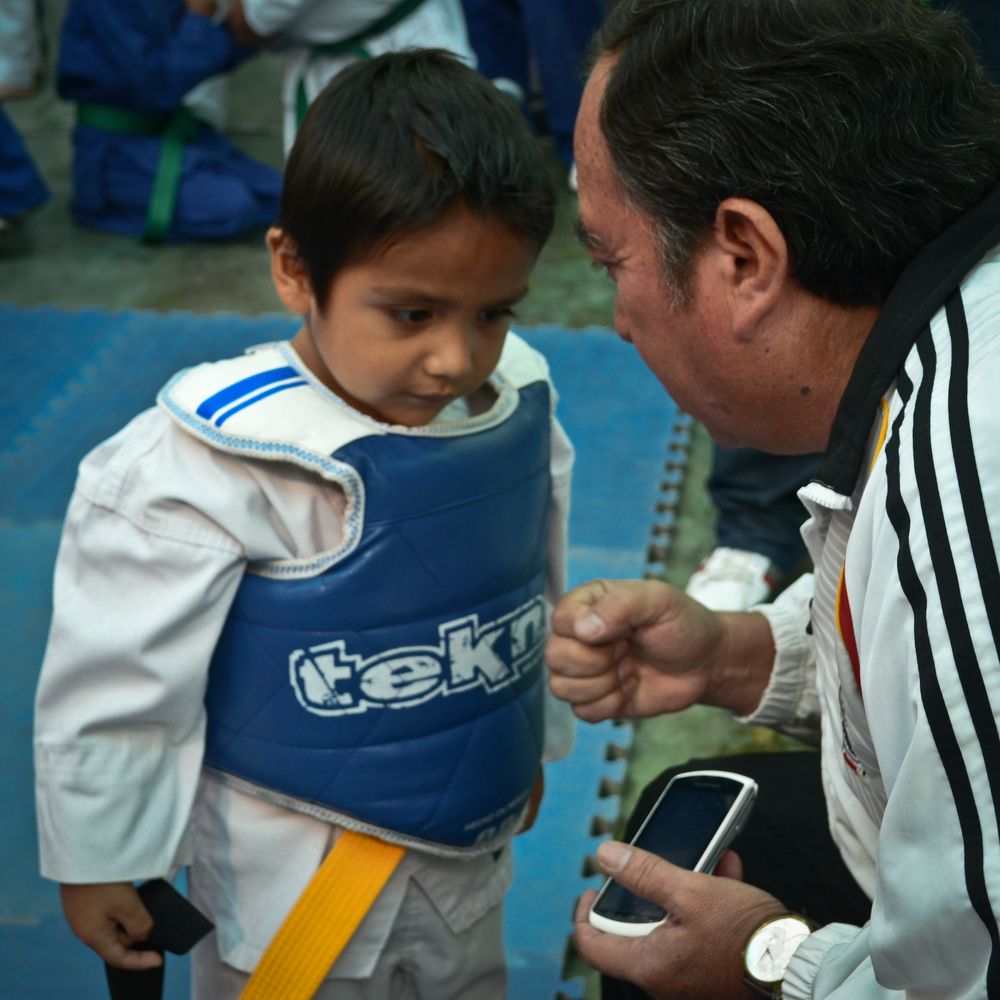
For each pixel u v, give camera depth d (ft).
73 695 4.44
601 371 11.98
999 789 2.81
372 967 4.79
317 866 4.69
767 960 3.88
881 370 3.47
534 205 4.27
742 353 3.78
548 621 5.53
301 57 12.64
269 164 17.07
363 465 4.33
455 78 4.37
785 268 3.58
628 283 3.93
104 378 11.89
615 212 3.84
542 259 13.99
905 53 3.44
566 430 11.10
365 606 4.40
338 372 4.40
